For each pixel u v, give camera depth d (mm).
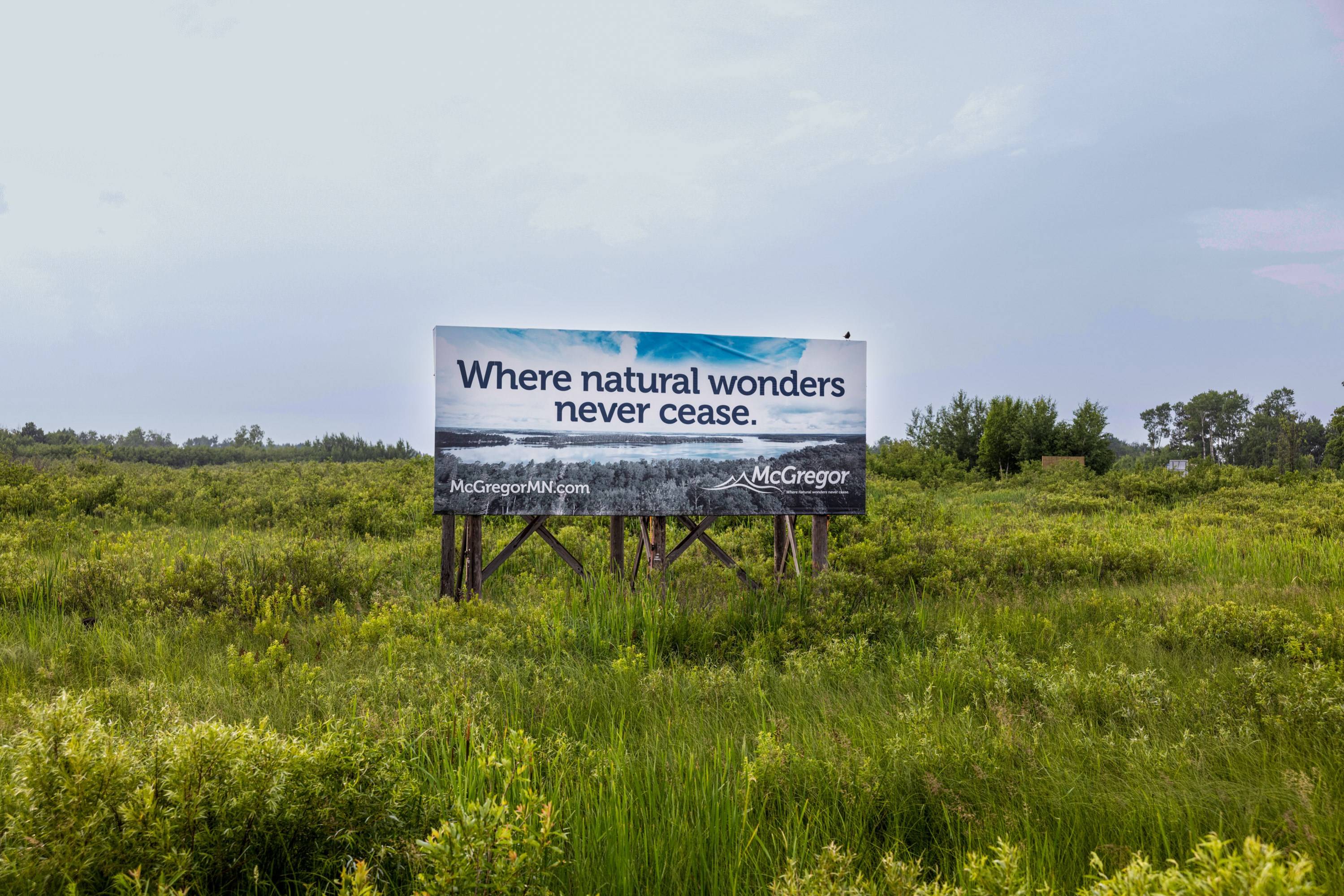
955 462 39250
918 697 4934
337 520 13453
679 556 10109
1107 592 8555
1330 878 2592
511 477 8594
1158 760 3674
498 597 8602
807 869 2752
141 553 9336
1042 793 3375
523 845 2338
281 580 8156
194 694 4734
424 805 2859
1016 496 23484
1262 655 6008
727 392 9016
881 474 33969
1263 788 3363
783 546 10273
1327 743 3941
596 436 8758
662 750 3986
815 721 4406
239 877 2545
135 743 3033
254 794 2586
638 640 6652
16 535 10375
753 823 3137
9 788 2422
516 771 3246
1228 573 9500
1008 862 2232
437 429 8477
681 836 2986
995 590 8719
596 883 2686
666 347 8883
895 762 3498
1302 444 94875
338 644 6203
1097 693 4762
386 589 8578
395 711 4348
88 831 2328
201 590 7719
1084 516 16703
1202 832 3021
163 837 2332
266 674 5324
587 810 3131
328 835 2648
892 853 2465
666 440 8898
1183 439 130000
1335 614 6637
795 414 9141
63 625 6590
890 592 8453
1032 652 6281
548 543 9883
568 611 7355
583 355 8734
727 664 6031
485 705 4508
